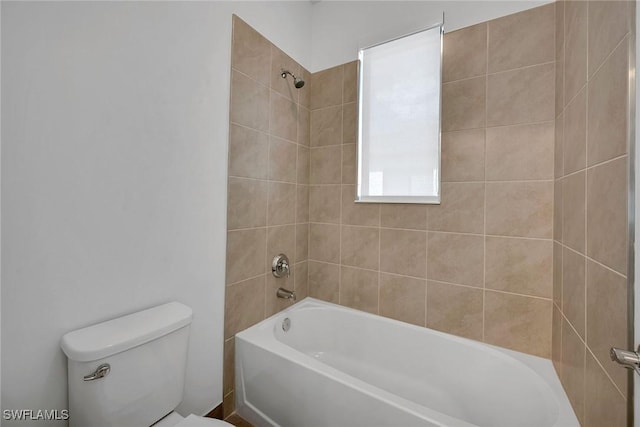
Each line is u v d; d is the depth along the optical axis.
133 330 0.97
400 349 1.69
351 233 1.94
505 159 1.45
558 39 1.30
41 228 0.86
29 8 0.83
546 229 1.37
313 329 1.91
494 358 1.41
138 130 1.09
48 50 0.86
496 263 1.48
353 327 1.84
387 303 1.80
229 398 1.52
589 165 0.94
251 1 1.59
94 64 0.96
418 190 1.70
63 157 0.90
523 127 1.41
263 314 1.72
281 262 1.81
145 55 1.11
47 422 0.89
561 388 1.17
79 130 0.93
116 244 1.04
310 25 2.08
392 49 1.78
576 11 1.08
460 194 1.57
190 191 1.30
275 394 1.36
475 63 1.53
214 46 1.39
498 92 1.47
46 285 0.88
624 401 0.70
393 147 1.78
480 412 1.38
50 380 0.89
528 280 1.41
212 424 1.00
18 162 0.82
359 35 1.89
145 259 1.13
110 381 0.89
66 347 0.86
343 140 1.96
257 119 1.64
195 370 1.34
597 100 0.88
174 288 1.24
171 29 1.20
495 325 1.49
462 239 1.57
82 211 0.95
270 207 1.76
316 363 1.27
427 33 1.66
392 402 1.04
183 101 1.25
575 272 1.06
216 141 1.41
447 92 1.60
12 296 0.82
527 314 1.41
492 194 1.49
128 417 0.94
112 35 1.01
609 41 0.81
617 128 0.76
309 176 2.10
